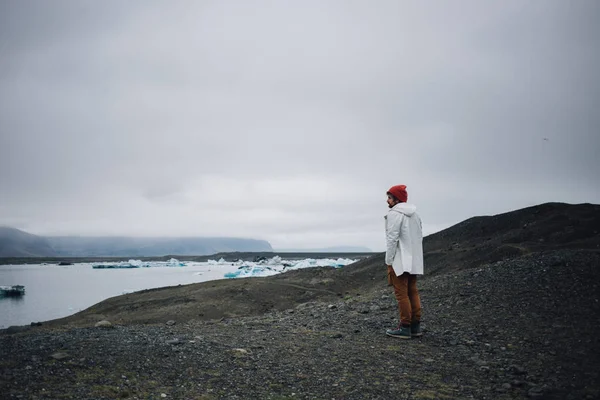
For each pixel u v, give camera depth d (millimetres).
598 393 4398
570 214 17625
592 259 9938
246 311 14945
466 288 9742
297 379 4836
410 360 5613
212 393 4320
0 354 4891
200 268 83062
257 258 93875
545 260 10617
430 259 17828
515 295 8586
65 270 88125
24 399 3748
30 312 26047
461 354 5879
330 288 18016
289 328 7504
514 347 6020
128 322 13664
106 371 4602
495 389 4645
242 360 5336
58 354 4875
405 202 6855
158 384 4422
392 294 11352
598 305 7289
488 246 16594
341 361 5500
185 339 6070
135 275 63844
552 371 5074
